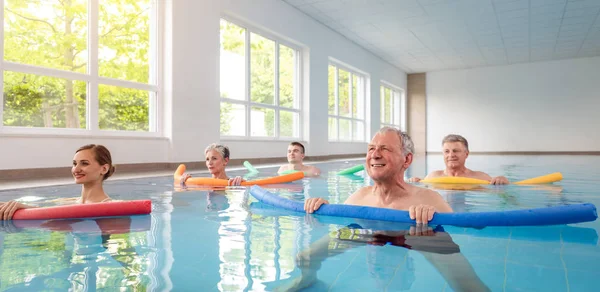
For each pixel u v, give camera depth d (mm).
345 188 3773
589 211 1928
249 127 8562
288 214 2281
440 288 1102
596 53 13969
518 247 1541
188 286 1113
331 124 11945
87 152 2338
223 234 1771
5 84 4711
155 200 2881
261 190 2926
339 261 1356
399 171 2113
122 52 6141
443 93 16781
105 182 4262
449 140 4207
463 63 15430
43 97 5105
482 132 16172
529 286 1118
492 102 16016
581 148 14766
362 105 13742
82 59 5574
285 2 9203
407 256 1419
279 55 9562
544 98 15227
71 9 5441
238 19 8078
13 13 4828
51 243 1604
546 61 15148
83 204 2160
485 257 1402
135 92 6305
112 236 1729
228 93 8039
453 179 3988
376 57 14211
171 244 1589
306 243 1606
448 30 11109
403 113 17172
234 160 8070
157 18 6551
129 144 6023
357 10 9633
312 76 10375
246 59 8445
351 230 1840
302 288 1099
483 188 3619
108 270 1255
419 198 2162
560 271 1246
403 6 9297
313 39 10352
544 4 9109
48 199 2975
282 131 9734
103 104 5836
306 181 4473
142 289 1090
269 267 1294
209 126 7242
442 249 1512
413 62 15227
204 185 3965
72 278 1178
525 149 15547
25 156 4801
